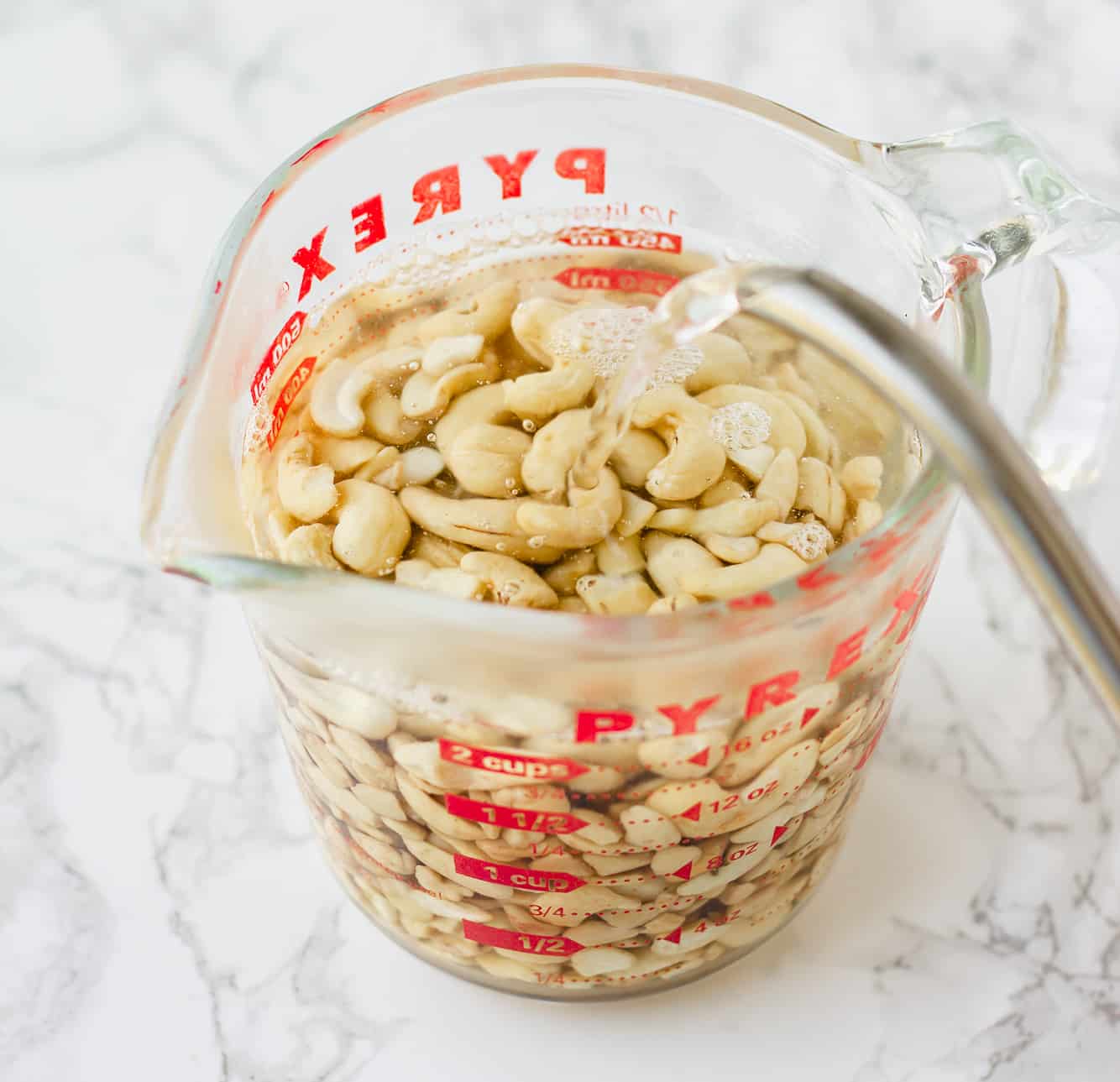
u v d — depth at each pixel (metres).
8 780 0.44
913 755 0.44
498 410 0.38
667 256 0.42
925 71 0.58
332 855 0.40
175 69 0.59
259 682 0.46
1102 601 0.29
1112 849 0.43
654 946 0.37
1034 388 0.36
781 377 0.39
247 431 0.37
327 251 0.39
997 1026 0.41
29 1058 0.40
